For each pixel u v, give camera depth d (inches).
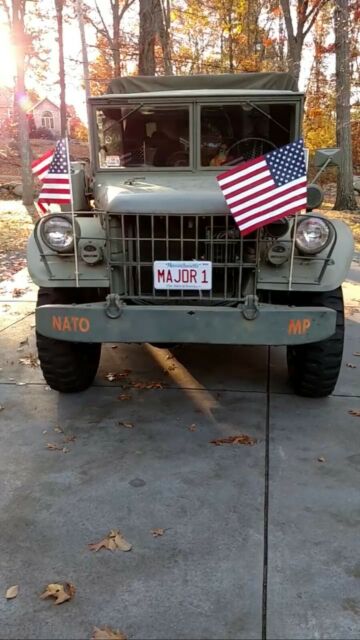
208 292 138.0
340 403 158.1
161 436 139.8
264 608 87.1
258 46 954.1
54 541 102.1
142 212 133.7
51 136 1705.2
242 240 131.8
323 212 636.7
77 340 134.8
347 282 308.5
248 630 83.3
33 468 125.6
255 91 170.2
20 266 340.2
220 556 98.0
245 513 109.7
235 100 168.1
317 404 157.3
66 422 146.8
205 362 190.1
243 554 98.4
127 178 169.6
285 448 134.0
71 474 123.3
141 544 101.1
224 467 125.9
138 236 135.6
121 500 113.9
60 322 134.3
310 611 86.7
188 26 1048.8
